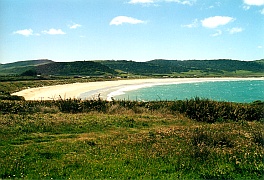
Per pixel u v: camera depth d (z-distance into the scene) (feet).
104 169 34.83
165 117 78.13
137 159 38.32
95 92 288.51
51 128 58.39
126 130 59.88
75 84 396.57
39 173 33.58
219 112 77.97
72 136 53.11
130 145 45.50
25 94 253.85
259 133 51.70
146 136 51.80
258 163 36.37
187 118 77.97
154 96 275.59
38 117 69.46
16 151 42.04
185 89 377.50
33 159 38.88
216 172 33.40
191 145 44.55
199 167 34.99
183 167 35.17
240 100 258.98
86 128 60.34
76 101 91.45
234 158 38.27
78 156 39.86
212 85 471.21
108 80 513.86
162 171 34.27
